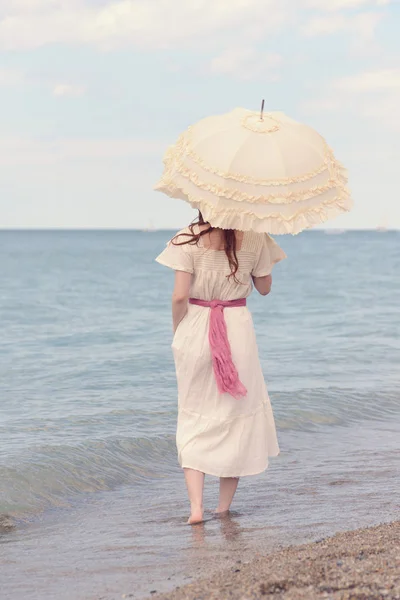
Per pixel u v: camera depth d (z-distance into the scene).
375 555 3.26
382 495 4.71
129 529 4.15
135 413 7.39
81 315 18.67
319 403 7.85
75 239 164.25
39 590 3.18
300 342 13.09
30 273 40.28
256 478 5.24
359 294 24.92
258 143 3.81
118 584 3.18
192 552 3.60
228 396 4.13
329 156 3.97
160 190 3.93
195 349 4.12
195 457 4.14
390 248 92.25
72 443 6.11
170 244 4.11
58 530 4.21
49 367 10.40
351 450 6.11
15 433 6.51
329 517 4.21
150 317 18.06
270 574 3.04
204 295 4.14
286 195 3.75
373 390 8.57
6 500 4.77
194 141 3.88
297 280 33.69
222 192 3.74
